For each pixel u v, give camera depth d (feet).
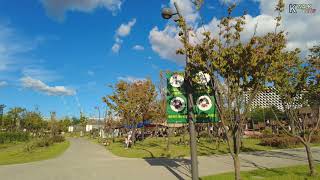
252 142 115.44
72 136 316.60
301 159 65.67
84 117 335.26
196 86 37.78
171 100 42.57
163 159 71.61
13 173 52.85
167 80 42.88
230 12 35.04
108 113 184.85
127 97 127.13
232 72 34.71
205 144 109.50
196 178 36.83
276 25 34.86
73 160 73.82
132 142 118.42
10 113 223.10
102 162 68.03
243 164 58.54
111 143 159.63
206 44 34.63
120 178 46.03
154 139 166.91
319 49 44.39
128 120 131.34
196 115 39.37
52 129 189.98
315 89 44.16
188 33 35.47
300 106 47.42
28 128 221.46
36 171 54.95
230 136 35.96
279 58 34.99
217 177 42.57
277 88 44.65
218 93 35.01
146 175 48.16
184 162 64.69
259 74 33.91
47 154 92.27
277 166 54.13
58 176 49.06
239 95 35.14
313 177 41.06
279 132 143.95
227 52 34.19
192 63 35.76
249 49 33.63
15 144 161.89
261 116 203.82
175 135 174.91
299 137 43.88
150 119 141.49
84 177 47.67
